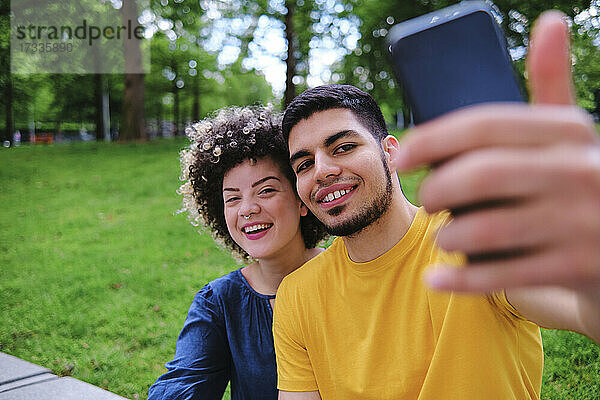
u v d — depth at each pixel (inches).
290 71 655.1
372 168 52.0
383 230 53.3
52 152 535.8
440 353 47.2
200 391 75.2
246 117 78.5
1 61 783.1
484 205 11.5
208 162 77.2
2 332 165.0
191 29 743.7
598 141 11.6
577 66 497.7
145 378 131.3
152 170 434.6
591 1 498.9
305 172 55.2
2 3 613.6
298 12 709.9
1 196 375.2
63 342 155.9
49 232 286.0
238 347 75.8
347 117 53.3
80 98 1122.0
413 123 22.0
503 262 11.7
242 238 76.2
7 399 115.6
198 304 80.6
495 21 21.7
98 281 204.4
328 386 57.0
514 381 46.9
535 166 10.9
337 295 56.2
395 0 666.8
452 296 47.5
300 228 78.7
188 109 1393.9
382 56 749.3
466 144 11.2
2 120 1186.0
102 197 362.6
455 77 21.4
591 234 11.0
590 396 100.3
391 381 50.8
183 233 266.7
